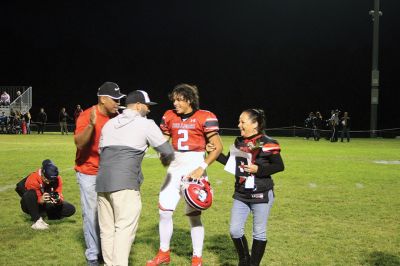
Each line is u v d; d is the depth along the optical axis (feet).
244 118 17.28
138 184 16.85
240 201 17.25
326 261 19.84
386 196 34.17
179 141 18.51
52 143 79.41
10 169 46.06
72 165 50.06
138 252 20.92
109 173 16.42
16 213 27.61
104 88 18.24
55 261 19.52
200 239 18.85
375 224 25.99
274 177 43.50
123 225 16.34
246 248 17.40
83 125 18.31
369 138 114.32
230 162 17.30
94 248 18.37
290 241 22.58
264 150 16.90
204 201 17.74
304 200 32.45
